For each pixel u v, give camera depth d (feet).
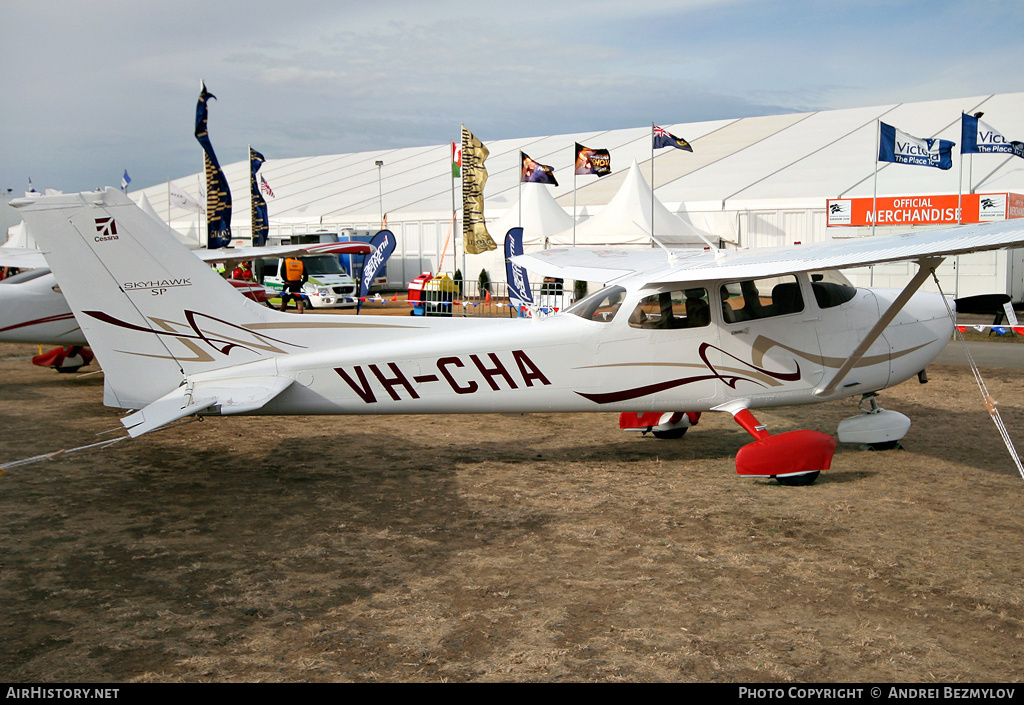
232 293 21.79
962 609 13.96
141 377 21.70
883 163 92.07
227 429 29.86
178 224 141.90
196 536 18.03
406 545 17.42
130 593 14.85
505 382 22.49
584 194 108.78
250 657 12.39
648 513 19.60
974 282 66.13
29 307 37.65
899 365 24.85
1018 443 26.63
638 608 14.07
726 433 29.17
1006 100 106.11
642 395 23.02
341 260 102.42
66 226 20.68
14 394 36.83
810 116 123.24
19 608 14.17
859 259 18.10
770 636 13.00
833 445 22.00
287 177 165.07
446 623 13.53
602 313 22.75
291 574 15.75
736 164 105.70
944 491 21.22
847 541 17.44
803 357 23.58
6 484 22.26
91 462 24.76
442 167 144.36
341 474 23.44
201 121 72.38
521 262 30.48
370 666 12.09
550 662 12.17
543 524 18.80
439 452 26.27
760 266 20.24
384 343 22.33
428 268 110.83
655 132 62.75
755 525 18.61
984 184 80.12
